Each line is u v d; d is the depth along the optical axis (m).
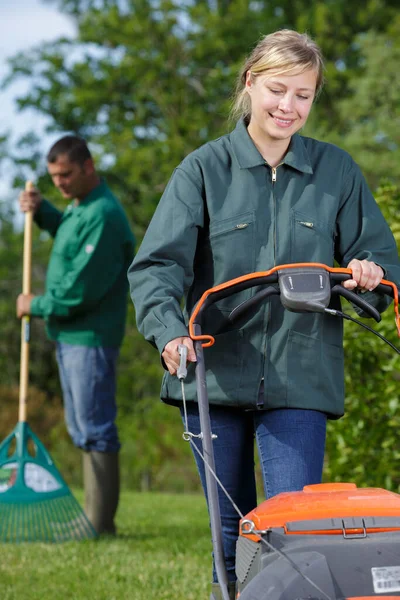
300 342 3.10
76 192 6.30
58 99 25.23
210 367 3.13
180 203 3.13
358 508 2.39
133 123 23.84
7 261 27.11
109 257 6.21
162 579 4.96
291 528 2.35
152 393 22.95
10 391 19.86
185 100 23.22
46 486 6.22
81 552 5.75
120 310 6.39
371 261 3.08
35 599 4.57
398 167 19.12
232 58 23.94
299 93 3.06
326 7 23.81
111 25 23.92
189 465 19.64
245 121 3.29
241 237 3.14
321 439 3.14
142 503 9.08
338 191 3.24
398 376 5.96
